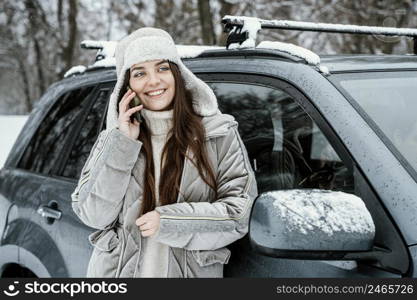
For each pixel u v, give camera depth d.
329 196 1.40
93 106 2.83
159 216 1.67
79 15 23.22
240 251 1.80
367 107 1.79
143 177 1.81
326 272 1.53
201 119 1.85
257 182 2.00
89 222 1.80
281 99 1.89
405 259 1.39
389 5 15.10
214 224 1.68
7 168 3.28
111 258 1.82
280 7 15.41
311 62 1.88
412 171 1.52
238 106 2.08
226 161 1.82
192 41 19.91
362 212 1.39
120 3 21.50
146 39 1.80
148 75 1.81
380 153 1.54
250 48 2.15
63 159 2.83
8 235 2.86
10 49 24.28
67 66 21.86
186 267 1.77
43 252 2.57
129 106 1.88
